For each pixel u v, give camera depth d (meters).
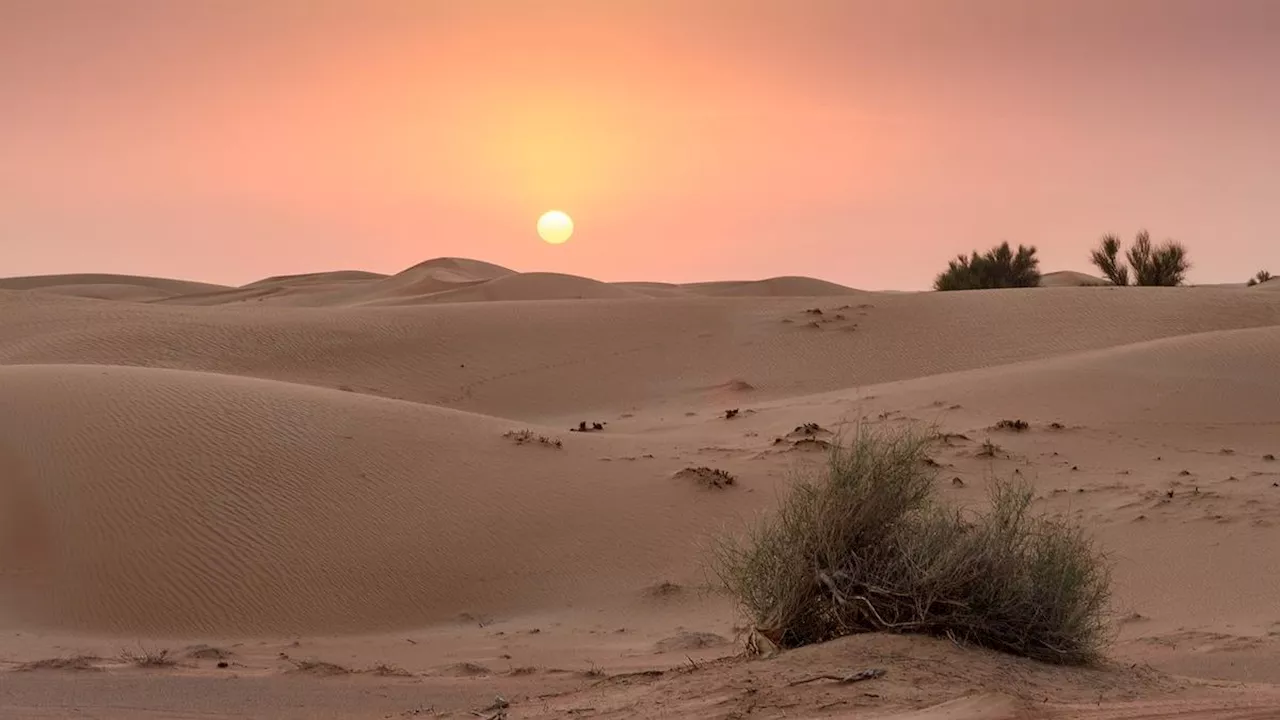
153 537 20.03
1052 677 9.03
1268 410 29.72
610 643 16.19
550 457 25.14
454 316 51.56
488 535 21.33
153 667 14.08
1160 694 8.80
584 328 49.72
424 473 23.36
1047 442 26.69
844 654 9.15
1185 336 37.97
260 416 24.98
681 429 32.03
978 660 9.08
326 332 49.12
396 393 43.25
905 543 9.90
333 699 11.62
